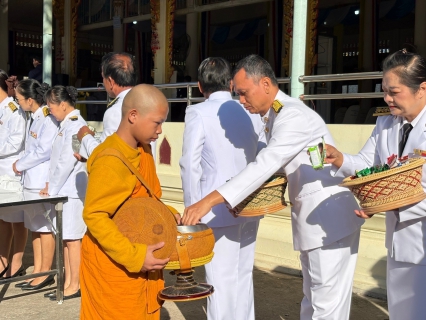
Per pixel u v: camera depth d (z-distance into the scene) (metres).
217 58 3.84
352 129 5.64
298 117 3.07
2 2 15.75
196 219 2.92
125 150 2.74
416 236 2.91
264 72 3.17
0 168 5.83
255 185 3.01
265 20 15.18
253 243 3.87
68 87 5.10
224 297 3.71
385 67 2.86
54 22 16.75
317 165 2.91
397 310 3.08
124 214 2.67
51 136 5.40
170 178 7.59
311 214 3.20
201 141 3.63
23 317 4.59
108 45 18.05
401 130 3.03
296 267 5.77
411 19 13.87
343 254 3.23
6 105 5.92
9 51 18.72
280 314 4.64
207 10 13.31
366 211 2.75
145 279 2.78
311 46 10.62
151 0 12.72
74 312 4.72
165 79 12.77
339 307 3.25
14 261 5.71
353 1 13.23
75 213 5.09
